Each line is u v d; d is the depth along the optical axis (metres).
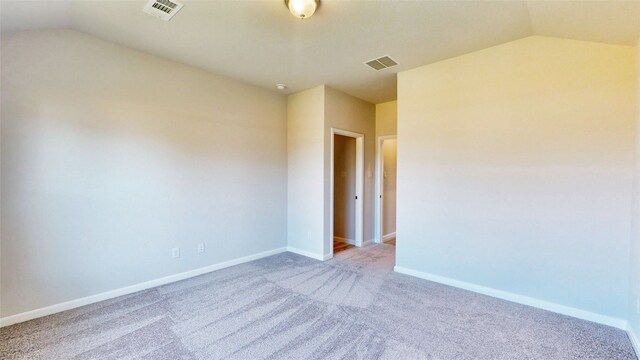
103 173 2.84
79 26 2.58
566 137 2.55
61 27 2.57
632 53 2.30
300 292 3.04
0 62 2.34
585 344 2.13
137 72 3.04
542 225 2.68
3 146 2.35
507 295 2.86
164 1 2.18
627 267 2.32
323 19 2.41
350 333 2.27
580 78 2.49
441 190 3.29
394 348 2.07
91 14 2.36
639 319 2.04
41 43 2.50
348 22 2.46
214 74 3.69
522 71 2.76
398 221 3.65
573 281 2.54
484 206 3.00
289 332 2.28
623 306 2.33
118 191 2.94
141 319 2.48
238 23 2.49
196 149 3.53
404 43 2.85
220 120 3.77
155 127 3.18
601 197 2.41
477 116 3.03
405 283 3.30
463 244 3.14
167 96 3.27
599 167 2.42
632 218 2.27
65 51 2.62
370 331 2.29
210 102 3.66
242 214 4.04
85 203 2.74
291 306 2.72
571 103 2.53
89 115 2.75
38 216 2.50
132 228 3.03
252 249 4.18
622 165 2.33
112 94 2.89
